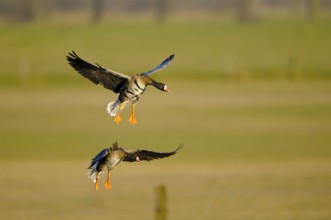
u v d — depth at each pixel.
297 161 36.62
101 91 62.31
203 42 93.31
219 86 64.75
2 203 29.75
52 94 60.97
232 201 29.70
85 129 45.53
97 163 11.34
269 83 66.38
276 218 27.34
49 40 95.56
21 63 77.06
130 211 28.61
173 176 34.25
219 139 42.28
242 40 94.94
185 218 27.48
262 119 48.09
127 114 50.53
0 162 37.00
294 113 50.12
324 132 43.62
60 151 39.53
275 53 83.38
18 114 50.97
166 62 12.00
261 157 37.66
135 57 82.88
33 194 31.11
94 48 89.50
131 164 36.94
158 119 48.56
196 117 49.03
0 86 66.94
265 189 31.42
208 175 34.16
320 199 29.86
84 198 30.61
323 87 62.81
